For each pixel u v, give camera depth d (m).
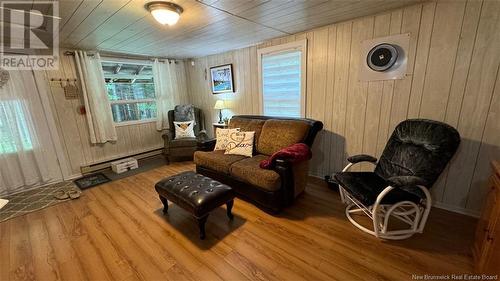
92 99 3.69
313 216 2.31
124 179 3.50
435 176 1.84
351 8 2.19
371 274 1.58
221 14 2.21
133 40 3.08
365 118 2.71
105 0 1.77
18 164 3.15
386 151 2.30
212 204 2.00
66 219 2.41
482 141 2.05
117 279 1.62
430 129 1.99
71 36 2.76
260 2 1.94
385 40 2.39
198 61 4.78
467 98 2.06
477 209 2.15
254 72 3.79
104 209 2.60
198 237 2.04
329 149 3.10
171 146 4.12
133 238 2.06
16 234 2.18
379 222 2.01
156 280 1.60
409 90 2.35
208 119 4.94
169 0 1.84
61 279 1.64
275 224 2.20
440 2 2.04
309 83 3.12
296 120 2.90
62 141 3.52
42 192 3.11
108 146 4.09
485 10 1.87
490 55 1.90
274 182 2.22
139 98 4.58
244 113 4.15
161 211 2.52
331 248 1.84
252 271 1.65
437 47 2.13
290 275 1.60
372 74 2.55
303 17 2.41
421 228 1.91
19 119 3.10
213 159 2.86
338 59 2.78
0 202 1.71
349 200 2.37
